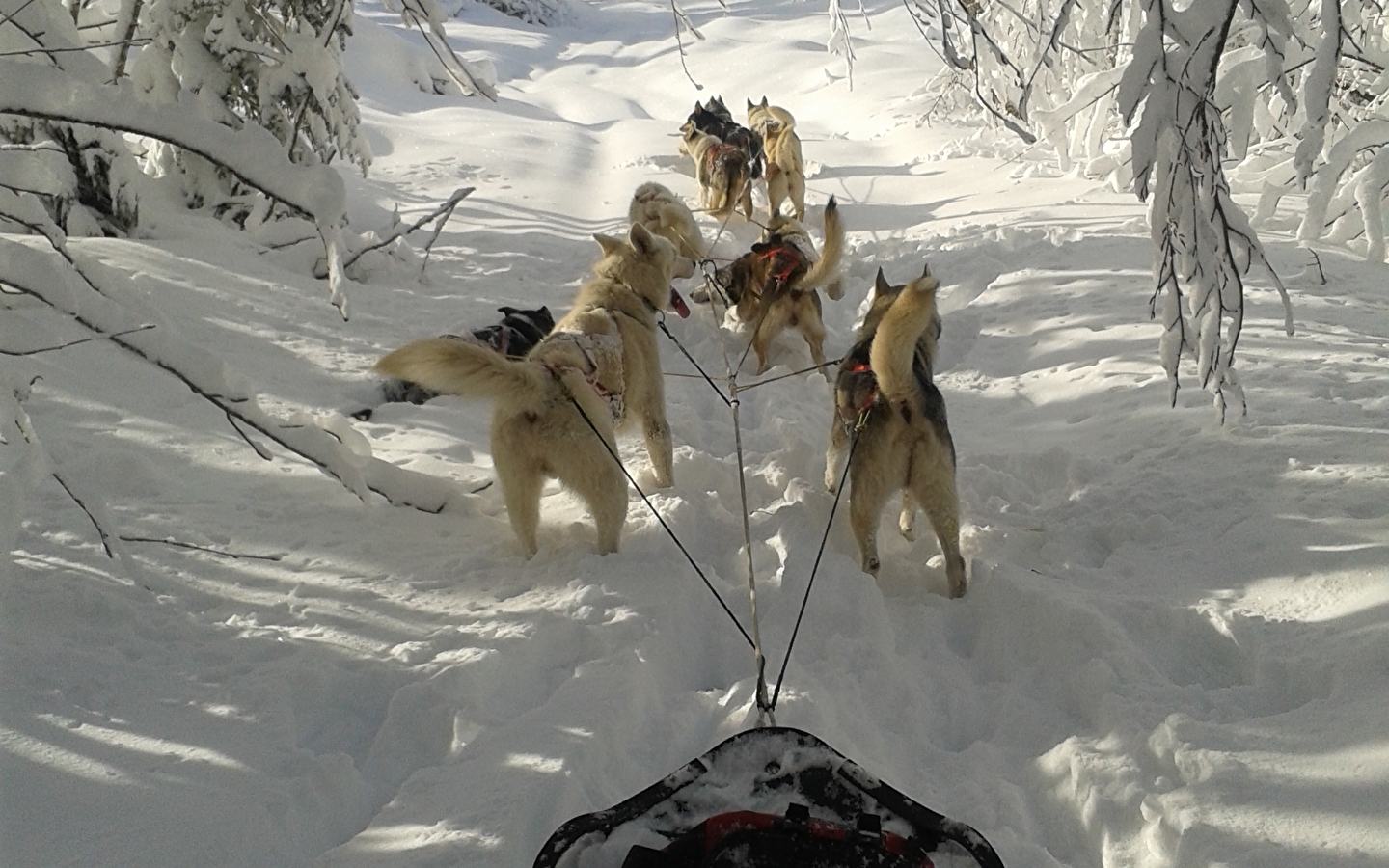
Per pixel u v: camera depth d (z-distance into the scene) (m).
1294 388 5.35
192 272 7.90
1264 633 3.45
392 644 3.65
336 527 4.62
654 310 5.15
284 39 9.21
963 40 4.73
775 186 11.24
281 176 2.99
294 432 3.46
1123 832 2.78
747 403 6.75
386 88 19.44
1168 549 4.18
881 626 3.91
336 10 6.71
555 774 2.86
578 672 3.46
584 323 4.71
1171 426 5.26
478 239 10.52
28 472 2.94
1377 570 3.59
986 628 3.92
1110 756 2.99
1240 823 2.62
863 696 3.50
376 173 13.52
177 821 2.69
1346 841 2.51
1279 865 2.47
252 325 7.19
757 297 7.46
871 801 2.35
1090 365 6.44
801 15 29.38
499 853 2.56
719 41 27.02
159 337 3.16
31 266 2.91
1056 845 2.87
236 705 3.22
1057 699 3.43
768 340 7.16
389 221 11.00
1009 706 3.43
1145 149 3.40
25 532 4.13
